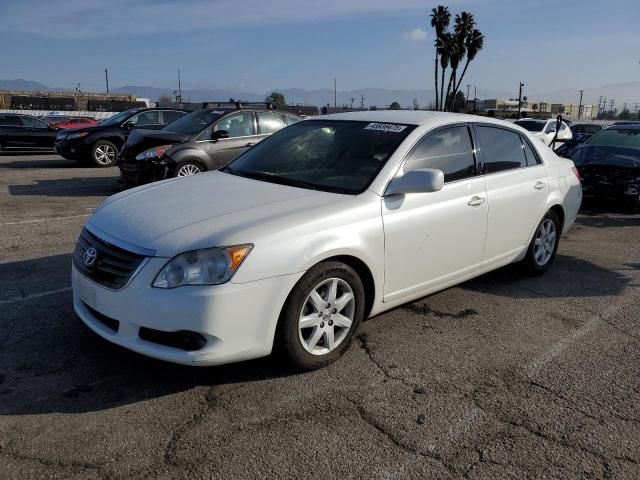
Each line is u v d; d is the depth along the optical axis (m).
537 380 3.55
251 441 2.82
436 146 4.30
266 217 3.35
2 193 10.00
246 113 9.76
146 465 2.62
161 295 3.01
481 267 4.72
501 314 4.64
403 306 4.72
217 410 3.08
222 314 3.04
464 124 4.63
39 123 19.11
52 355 3.62
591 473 2.67
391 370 3.61
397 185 3.81
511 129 5.15
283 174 4.24
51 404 3.08
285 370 3.53
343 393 3.30
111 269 3.21
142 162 8.98
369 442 2.85
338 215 3.52
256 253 3.12
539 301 4.96
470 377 3.56
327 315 3.53
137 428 2.89
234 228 3.20
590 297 5.12
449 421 3.06
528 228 5.18
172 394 3.22
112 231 3.37
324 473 2.61
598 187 9.02
